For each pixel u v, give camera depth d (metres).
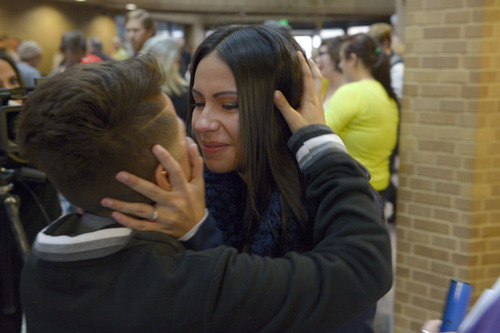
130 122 0.77
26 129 0.78
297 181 1.02
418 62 2.62
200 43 1.06
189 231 0.85
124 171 0.78
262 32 1.02
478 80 2.43
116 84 0.77
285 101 0.98
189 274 0.78
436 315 2.71
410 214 2.75
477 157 2.49
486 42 2.40
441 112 2.57
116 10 15.00
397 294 2.85
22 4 11.53
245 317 0.77
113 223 0.82
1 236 1.85
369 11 15.40
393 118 3.01
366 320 1.03
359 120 2.95
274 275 0.79
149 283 0.78
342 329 0.99
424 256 2.72
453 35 2.48
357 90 2.93
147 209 0.81
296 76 1.01
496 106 2.47
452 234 2.61
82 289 0.78
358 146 2.96
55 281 0.79
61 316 0.79
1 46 7.75
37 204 2.06
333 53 3.69
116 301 0.77
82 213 0.87
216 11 15.09
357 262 0.81
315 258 0.82
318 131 0.94
